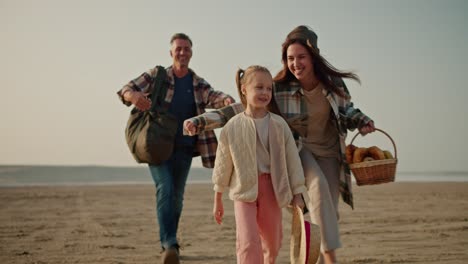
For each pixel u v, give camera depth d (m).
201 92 5.73
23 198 13.02
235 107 4.22
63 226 8.23
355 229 7.55
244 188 3.78
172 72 5.66
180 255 5.89
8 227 8.12
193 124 4.04
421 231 7.34
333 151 4.37
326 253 3.98
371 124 4.30
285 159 3.84
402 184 18.77
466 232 7.24
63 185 19.05
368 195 13.38
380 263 5.30
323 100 4.28
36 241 6.88
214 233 7.46
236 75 4.07
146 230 7.83
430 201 11.62
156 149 5.27
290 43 4.15
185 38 5.60
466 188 16.19
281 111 4.27
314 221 4.02
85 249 6.30
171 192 5.42
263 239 3.89
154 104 5.45
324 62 4.15
